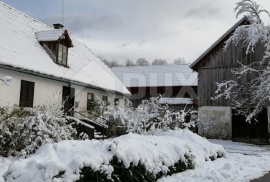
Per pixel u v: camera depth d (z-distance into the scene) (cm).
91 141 759
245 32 1964
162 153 813
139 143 781
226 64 2314
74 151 645
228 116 2244
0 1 1748
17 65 1348
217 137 2261
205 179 769
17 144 1112
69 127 1277
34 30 1875
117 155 657
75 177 549
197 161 976
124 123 1608
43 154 629
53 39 1744
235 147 1805
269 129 2064
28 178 528
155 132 1441
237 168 955
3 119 1135
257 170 955
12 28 1644
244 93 2164
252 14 1872
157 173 748
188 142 1096
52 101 1625
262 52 2216
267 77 1898
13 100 1366
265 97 1862
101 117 1827
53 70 1628
